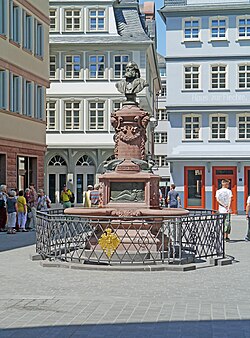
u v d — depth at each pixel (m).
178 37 45.62
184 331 8.41
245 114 45.09
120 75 50.75
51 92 50.78
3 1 32.97
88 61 50.75
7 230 27.36
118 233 15.32
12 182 34.19
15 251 18.67
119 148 17.36
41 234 16.20
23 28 35.78
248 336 8.13
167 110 45.53
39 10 38.34
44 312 9.63
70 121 50.91
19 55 35.09
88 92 50.72
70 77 50.81
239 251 18.70
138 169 16.64
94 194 29.02
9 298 10.79
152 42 50.28
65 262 14.98
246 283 12.48
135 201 16.31
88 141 50.69
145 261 14.61
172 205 27.14
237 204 44.62
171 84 45.66
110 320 9.05
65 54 50.84
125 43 50.31
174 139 45.41
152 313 9.53
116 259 14.80
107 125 50.72
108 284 12.30
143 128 17.42
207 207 44.84
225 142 45.12
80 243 16.12
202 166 45.06
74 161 51.16
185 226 15.47
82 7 50.88
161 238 15.02
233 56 45.25
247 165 44.62
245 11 45.19
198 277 13.25
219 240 16.00
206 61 45.47
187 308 9.92
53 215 15.62
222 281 12.73
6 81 33.19
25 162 37.09
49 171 51.28
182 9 45.38
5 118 33.06
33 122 37.34
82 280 12.78
